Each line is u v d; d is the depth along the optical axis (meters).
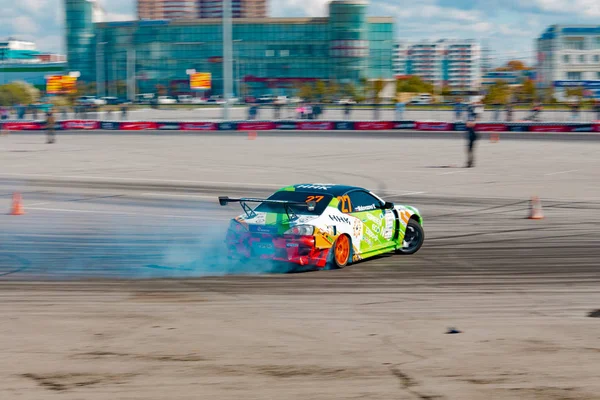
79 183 31.41
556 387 7.67
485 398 7.35
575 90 122.94
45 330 9.83
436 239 18.12
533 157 43.97
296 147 52.88
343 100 143.38
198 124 75.38
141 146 55.31
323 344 9.22
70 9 187.50
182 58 180.88
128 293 12.20
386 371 8.17
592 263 15.01
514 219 21.53
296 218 14.06
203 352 8.87
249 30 175.62
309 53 174.12
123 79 184.62
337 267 14.37
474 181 31.72
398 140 60.59
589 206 24.34
